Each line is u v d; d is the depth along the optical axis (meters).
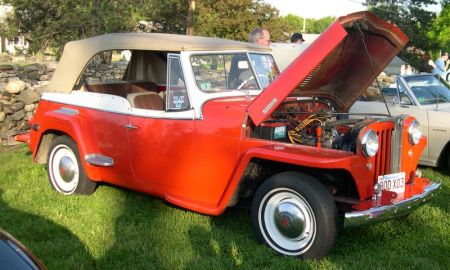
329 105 5.06
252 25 26.61
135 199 5.31
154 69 6.07
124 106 4.89
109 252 4.04
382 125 4.07
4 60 20.70
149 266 3.83
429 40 33.53
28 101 8.17
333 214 3.79
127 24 13.56
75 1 13.25
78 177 5.41
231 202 4.25
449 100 7.38
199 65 4.63
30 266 2.45
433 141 6.80
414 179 4.58
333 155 3.79
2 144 7.84
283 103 4.66
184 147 4.46
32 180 5.95
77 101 5.34
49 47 15.30
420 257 4.05
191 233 4.44
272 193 4.02
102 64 10.28
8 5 15.23
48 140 5.76
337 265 3.82
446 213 5.05
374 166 4.02
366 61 4.59
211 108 4.37
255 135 4.33
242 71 5.03
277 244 4.05
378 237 4.47
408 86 7.24
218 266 3.81
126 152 4.89
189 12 17.84
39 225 4.55
